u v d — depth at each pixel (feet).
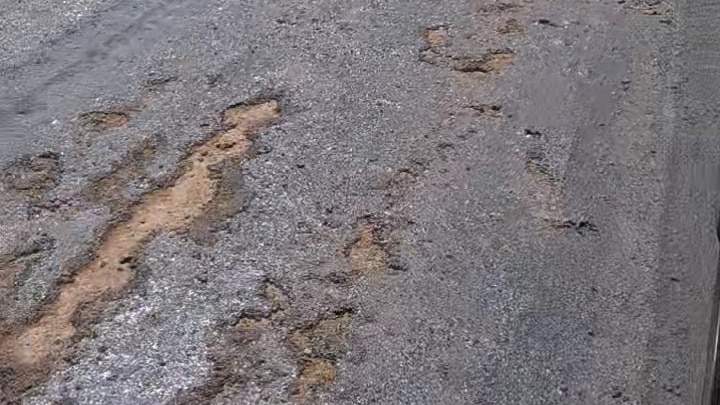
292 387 12.59
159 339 13.15
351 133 16.05
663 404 12.25
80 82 17.06
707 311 13.24
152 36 18.03
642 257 13.98
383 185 15.16
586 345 12.92
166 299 13.64
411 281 13.79
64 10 18.69
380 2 18.80
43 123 16.24
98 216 14.75
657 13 18.33
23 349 13.06
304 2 18.85
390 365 12.78
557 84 16.83
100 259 14.16
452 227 14.49
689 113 16.16
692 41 17.65
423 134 15.99
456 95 16.70
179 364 12.87
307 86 16.94
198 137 15.99
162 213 14.79
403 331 13.16
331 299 13.60
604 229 14.38
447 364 12.77
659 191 14.89
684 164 15.29
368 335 13.15
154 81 17.06
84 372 12.78
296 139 15.96
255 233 14.47
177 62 17.46
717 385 11.44
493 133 15.96
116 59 17.53
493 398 12.39
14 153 15.71
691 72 16.97
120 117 16.37
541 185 15.07
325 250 14.23
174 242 14.37
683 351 12.80
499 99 16.57
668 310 13.30
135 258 14.16
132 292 13.73
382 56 17.53
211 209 14.84
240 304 13.56
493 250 14.14
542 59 17.34
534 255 14.06
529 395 12.41
